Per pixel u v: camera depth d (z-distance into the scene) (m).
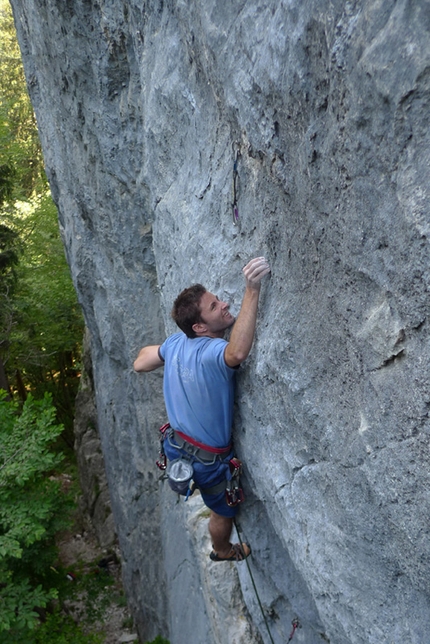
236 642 4.76
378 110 1.75
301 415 2.61
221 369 2.98
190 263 3.79
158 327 7.07
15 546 7.22
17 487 8.41
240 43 2.52
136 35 4.57
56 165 8.30
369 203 1.92
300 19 2.04
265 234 2.81
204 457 3.22
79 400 14.57
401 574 2.19
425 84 1.59
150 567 9.09
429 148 1.64
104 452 10.40
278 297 2.75
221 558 3.88
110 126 5.84
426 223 1.69
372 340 2.05
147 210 6.15
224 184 3.23
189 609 6.54
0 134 13.81
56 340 15.85
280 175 2.50
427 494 1.94
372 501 2.22
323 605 2.74
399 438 2.02
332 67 1.90
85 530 13.84
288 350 2.62
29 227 15.98
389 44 1.64
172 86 3.76
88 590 11.84
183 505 6.49
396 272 1.87
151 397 7.64
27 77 8.38
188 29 3.13
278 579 3.86
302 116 2.20
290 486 2.84
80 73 5.96
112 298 7.61
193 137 3.67
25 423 7.88
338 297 2.24
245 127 2.66
